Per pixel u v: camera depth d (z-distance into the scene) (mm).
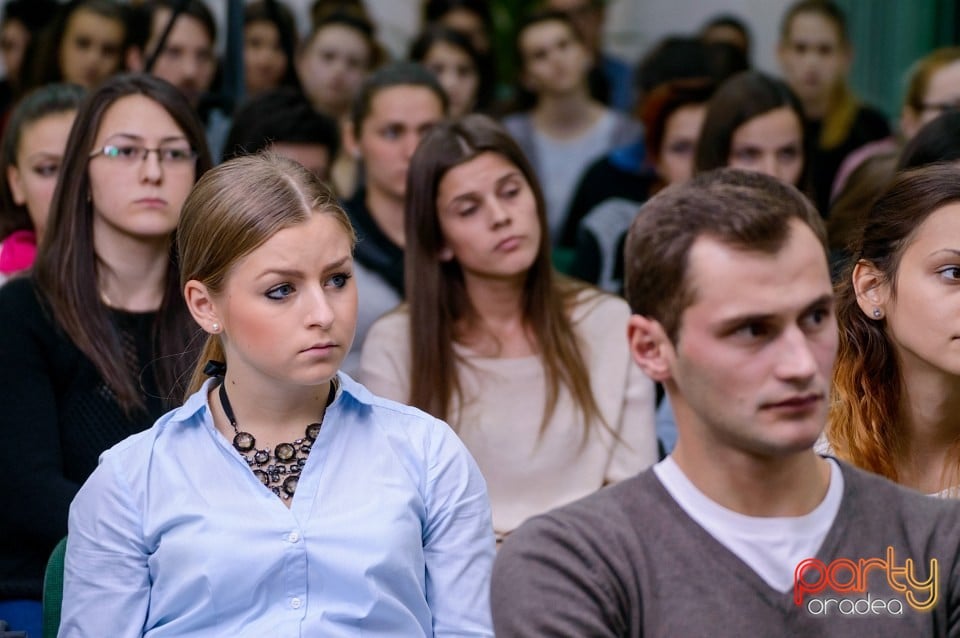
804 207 2477
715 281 2404
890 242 3375
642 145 7336
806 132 5879
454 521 3244
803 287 2398
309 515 3115
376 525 3105
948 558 2502
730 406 2418
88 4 6855
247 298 3068
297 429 3211
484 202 4617
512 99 8570
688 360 2453
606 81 8766
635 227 2561
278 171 3162
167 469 3160
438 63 8203
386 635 3072
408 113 5902
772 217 2418
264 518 3094
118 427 4137
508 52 10320
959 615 2488
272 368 3074
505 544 2615
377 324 4812
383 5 10742
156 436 3213
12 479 4012
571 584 2488
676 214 2479
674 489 2541
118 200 4242
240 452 3178
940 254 3273
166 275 4340
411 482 3213
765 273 2391
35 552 4020
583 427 4617
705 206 2457
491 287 4727
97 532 3156
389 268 5754
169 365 4195
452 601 3205
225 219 3088
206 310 3205
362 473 3188
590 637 2455
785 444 2391
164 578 3084
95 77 6871
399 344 4730
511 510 4551
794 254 2406
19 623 3963
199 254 3148
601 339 4773
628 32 11648
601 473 4598
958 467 3414
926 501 2572
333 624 3041
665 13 11500
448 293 4750
